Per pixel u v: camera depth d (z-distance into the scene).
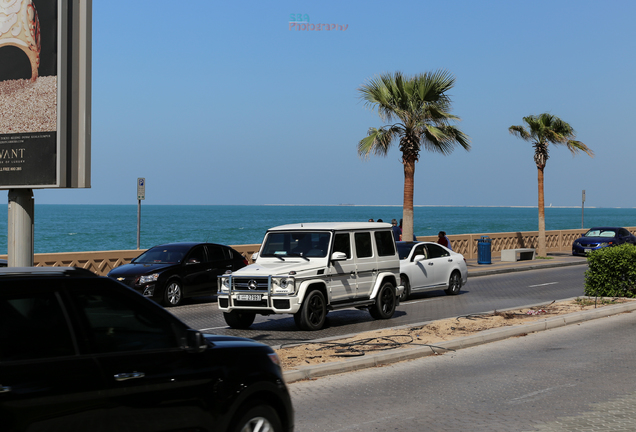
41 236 84.88
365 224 14.09
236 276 12.63
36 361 3.71
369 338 11.09
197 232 101.50
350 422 6.55
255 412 4.66
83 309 4.01
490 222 167.38
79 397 3.79
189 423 4.28
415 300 17.81
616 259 16.31
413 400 7.41
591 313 13.95
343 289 13.26
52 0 8.98
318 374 8.70
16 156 9.24
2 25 9.21
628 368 9.03
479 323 12.61
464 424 6.45
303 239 13.30
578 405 7.12
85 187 9.23
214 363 4.49
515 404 7.20
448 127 23.53
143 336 4.25
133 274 16.28
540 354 10.14
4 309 3.72
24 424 3.57
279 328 13.15
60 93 8.99
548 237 38.94
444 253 19.06
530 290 19.95
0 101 9.27
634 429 6.23
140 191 20.03
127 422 3.99
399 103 23.64
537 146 33.50
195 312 15.86
